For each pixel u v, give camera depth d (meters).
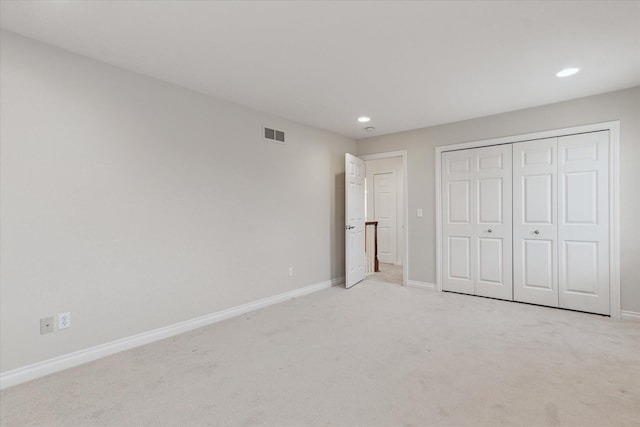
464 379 2.14
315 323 3.25
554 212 3.66
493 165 4.06
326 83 3.04
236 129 3.57
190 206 3.14
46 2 1.83
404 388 2.04
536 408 1.82
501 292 4.04
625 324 3.13
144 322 2.80
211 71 2.78
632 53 2.50
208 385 2.10
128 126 2.72
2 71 2.11
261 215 3.84
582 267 3.50
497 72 2.83
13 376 2.14
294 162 4.28
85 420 1.75
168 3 1.86
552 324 3.15
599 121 3.38
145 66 2.67
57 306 2.33
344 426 1.69
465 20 2.06
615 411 1.78
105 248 2.58
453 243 4.40
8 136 2.13
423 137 4.62
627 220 3.25
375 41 2.31
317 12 1.97
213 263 3.33
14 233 2.16
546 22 2.08
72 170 2.41
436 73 2.84
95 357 2.50
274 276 3.99
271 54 2.49
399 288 4.71
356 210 5.03
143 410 1.83
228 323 3.28
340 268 5.10
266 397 1.96
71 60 2.42
